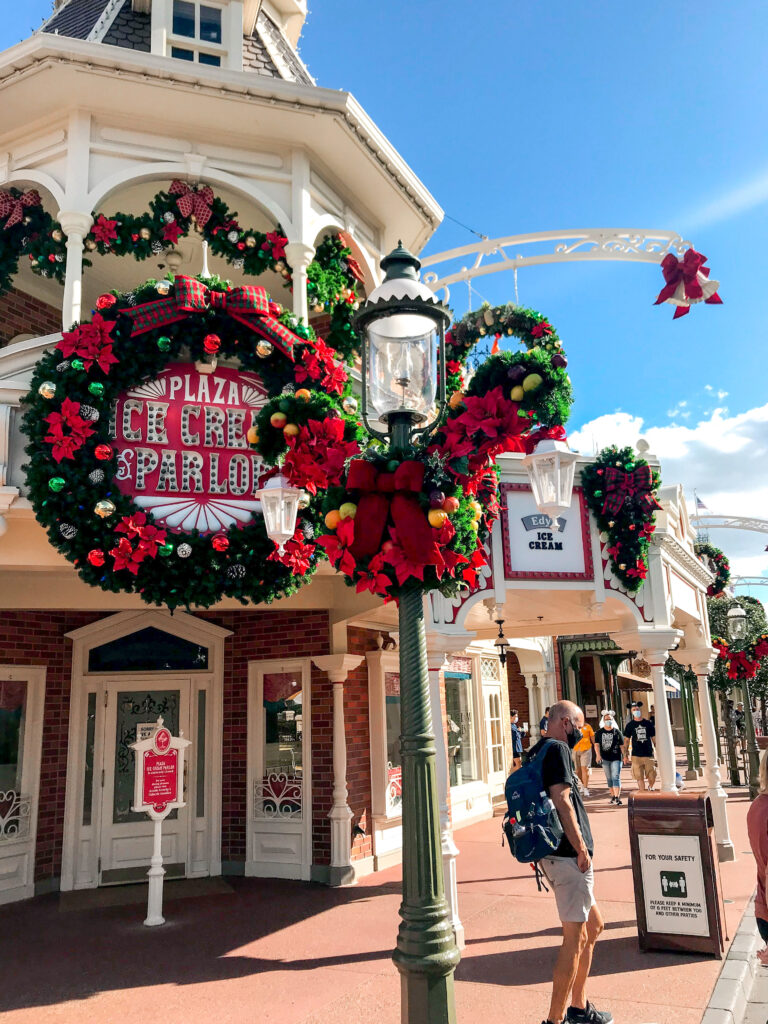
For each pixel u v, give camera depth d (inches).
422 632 152.5
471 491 162.4
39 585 315.6
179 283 249.9
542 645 840.3
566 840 184.9
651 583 353.4
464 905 324.8
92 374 238.1
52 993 232.1
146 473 249.3
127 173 287.0
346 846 374.6
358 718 407.5
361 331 167.8
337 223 326.3
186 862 385.4
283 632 403.2
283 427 174.7
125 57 271.3
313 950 269.6
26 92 279.7
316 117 296.8
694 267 181.6
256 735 400.8
